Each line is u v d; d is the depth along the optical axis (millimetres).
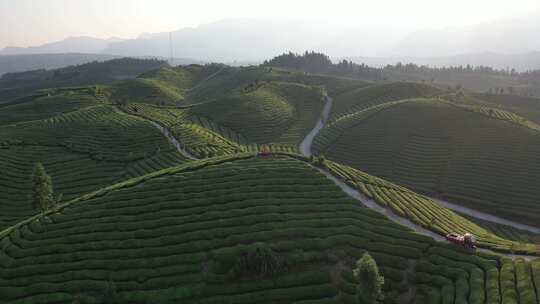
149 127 125375
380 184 69812
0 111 175625
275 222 54125
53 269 46844
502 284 42562
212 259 48281
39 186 59219
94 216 55875
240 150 113375
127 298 43156
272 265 45875
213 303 43000
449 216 67312
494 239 58781
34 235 52344
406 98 188250
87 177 97625
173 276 46219
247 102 171500
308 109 182875
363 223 54594
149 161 103250
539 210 94688
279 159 72188
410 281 45906
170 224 53969
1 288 44375
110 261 47906
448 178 109812
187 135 120125
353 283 45219
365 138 136000
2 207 85750
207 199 58719
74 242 50969
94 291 44250
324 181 64562
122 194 60594
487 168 110500
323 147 135000
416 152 123438
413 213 60500
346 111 179250
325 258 48656
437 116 141875
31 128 126750
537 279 42375
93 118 137375
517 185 103000
